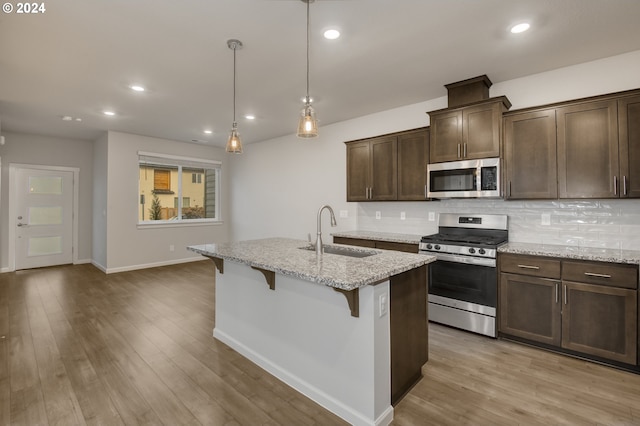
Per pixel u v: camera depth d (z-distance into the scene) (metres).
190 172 6.80
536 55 2.74
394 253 2.36
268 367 2.38
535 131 2.83
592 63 2.85
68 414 1.88
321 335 2.01
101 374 2.32
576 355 2.53
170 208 6.48
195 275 5.34
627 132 2.44
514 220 3.28
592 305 2.42
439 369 2.38
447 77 3.19
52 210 5.93
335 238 4.13
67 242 6.10
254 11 2.11
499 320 2.87
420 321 2.25
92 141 6.26
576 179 2.65
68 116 4.52
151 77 3.17
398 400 1.99
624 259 2.28
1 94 3.61
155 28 2.31
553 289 2.58
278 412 1.92
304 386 2.11
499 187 2.97
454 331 3.09
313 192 5.29
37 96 3.68
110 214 5.46
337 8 2.08
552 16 2.17
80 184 6.20
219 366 2.45
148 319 3.39
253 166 6.52
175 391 2.12
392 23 2.25
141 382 2.22
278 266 1.88
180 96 3.70
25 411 1.91
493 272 2.86
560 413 1.88
